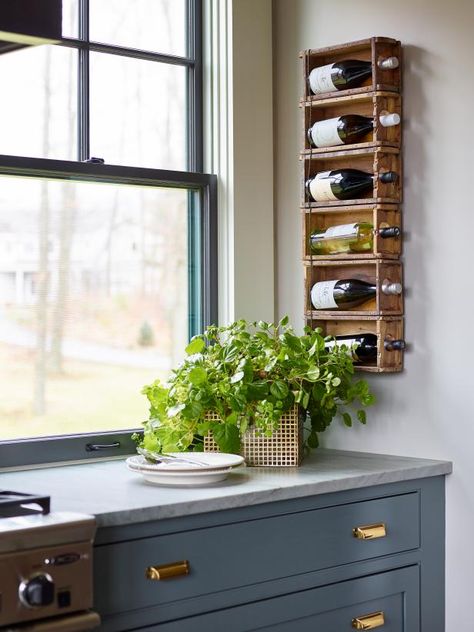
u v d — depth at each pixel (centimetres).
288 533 243
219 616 229
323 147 297
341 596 255
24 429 273
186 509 219
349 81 290
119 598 210
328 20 304
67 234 282
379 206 282
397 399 289
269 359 272
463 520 276
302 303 310
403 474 265
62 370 280
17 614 185
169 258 304
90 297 287
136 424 296
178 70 308
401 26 287
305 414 287
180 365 283
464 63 272
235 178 305
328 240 295
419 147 283
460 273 274
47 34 199
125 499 222
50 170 274
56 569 191
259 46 313
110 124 291
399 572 269
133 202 295
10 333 271
